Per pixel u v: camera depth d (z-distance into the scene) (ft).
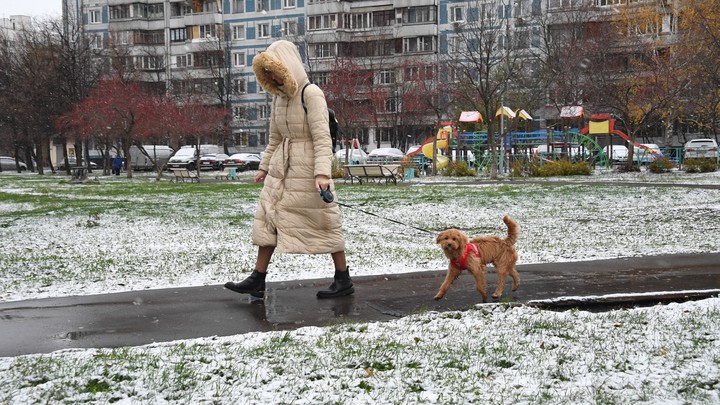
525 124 164.45
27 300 23.25
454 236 21.52
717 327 17.48
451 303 22.13
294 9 247.09
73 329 19.36
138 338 18.39
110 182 124.57
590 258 31.01
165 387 13.44
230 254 34.37
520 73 157.17
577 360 15.06
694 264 28.53
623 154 160.15
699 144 149.28
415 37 226.58
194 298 23.48
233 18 254.27
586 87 133.18
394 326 18.62
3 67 175.73
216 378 14.03
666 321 18.37
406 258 32.53
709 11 104.63
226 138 224.53
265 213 22.53
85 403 12.73
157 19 262.26
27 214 57.47
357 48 230.89
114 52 196.34
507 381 13.79
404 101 192.85
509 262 22.68
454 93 162.71
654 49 138.21
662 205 57.62
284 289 24.94
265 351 16.06
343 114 170.81
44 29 196.13
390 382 13.75
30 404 12.62
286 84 21.59
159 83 246.68
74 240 41.50
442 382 13.75
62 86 172.35
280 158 22.38
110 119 143.13
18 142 187.32
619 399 12.57
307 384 13.66
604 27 153.07
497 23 177.47
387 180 105.70
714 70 99.55
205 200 73.31
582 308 21.77
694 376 13.79
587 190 72.90
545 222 49.08
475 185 92.84
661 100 123.34
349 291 23.65
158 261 32.12
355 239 41.32
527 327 18.04
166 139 202.90
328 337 17.28
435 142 131.85
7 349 17.38
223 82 233.14
